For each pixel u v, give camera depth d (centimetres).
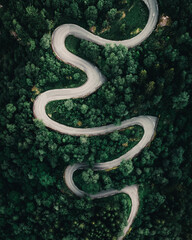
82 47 12119
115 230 12044
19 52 12150
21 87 12256
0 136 12556
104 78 12475
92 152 12575
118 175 12744
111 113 12288
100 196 12938
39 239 13100
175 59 11600
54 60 12181
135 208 13050
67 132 12575
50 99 12431
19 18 11662
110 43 12275
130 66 11675
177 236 13062
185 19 11362
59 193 12888
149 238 13000
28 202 13062
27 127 12194
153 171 12862
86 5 11931
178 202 13050
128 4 12106
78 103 12412
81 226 12169
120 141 12481
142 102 12094
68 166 12825
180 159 12762
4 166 13038
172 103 12469
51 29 12256
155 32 12075
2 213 13275
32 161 12688
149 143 12925
